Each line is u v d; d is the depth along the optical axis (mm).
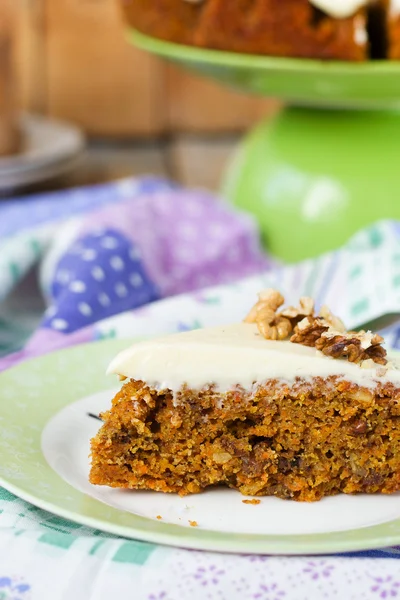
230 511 518
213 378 533
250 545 478
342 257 696
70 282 693
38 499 496
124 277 709
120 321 646
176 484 530
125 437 526
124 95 1048
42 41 1021
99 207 801
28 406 562
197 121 1074
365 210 766
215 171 989
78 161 976
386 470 536
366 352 542
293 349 539
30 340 662
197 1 750
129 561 479
